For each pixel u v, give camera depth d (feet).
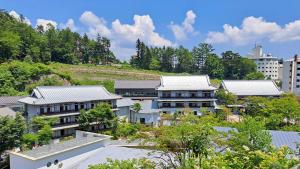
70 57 377.09
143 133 47.85
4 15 362.94
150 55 431.84
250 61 409.08
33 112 134.10
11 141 97.55
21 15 407.44
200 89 191.52
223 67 400.26
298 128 107.34
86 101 148.77
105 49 453.17
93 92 161.07
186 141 41.27
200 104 192.75
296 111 132.05
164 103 191.21
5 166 96.78
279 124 124.98
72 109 145.48
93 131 140.77
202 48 422.82
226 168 25.49
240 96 211.41
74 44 426.92
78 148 76.13
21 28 333.21
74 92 152.97
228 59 402.11
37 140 110.32
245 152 27.55
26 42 317.83
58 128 132.67
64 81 255.70
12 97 169.48
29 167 66.03
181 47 442.09
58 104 139.23
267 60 492.54
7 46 274.16
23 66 239.30
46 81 231.71
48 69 254.06
